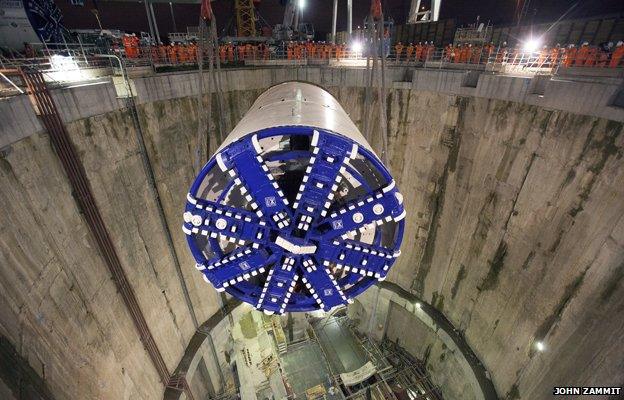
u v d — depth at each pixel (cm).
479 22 3594
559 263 1238
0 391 734
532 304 1355
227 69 1827
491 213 1550
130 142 1360
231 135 823
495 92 1477
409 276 2127
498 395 1559
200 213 716
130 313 1386
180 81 1539
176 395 1636
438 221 1881
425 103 1789
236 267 770
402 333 2297
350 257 770
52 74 1191
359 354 2280
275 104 986
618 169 1038
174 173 1600
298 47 2242
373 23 1030
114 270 1284
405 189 2008
